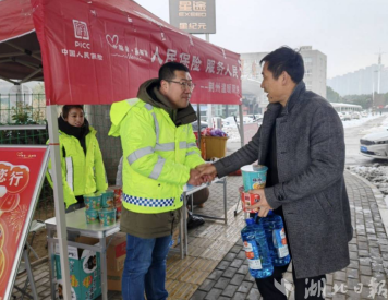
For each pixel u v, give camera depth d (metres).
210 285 3.31
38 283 3.37
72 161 3.61
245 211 1.93
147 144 2.13
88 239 2.89
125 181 2.30
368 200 6.61
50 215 5.38
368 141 11.51
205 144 5.32
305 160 1.81
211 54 4.22
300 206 1.83
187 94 2.31
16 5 2.17
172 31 3.38
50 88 2.09
